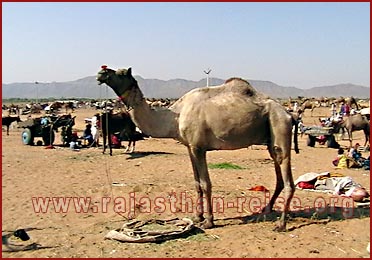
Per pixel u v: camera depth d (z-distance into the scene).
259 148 25.50
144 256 8.00
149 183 14.18
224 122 9.53
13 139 31.55
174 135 9.98
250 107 9.65
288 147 9.62
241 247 8.43
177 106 10.00
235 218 10.41
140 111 9.84
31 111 60.12
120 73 9.72
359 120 25.38
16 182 14.88
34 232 9.49
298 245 8.55
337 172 17.14
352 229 9.54
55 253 8.19
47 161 19.89
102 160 20.17
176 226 9.51
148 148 25.31
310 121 46.25
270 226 9.77
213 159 20.48
